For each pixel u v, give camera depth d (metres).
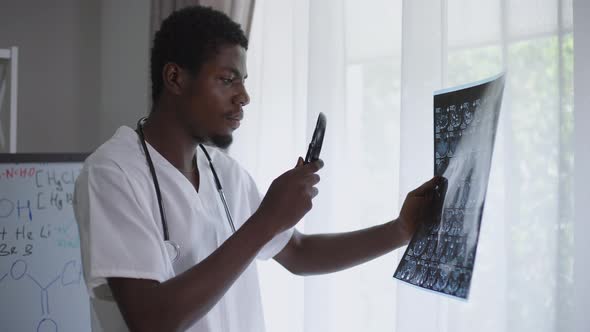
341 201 1.68
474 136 0.94
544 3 1.29
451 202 0.98
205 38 1.09
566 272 1.24
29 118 2.68
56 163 1.93
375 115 1.73
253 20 1.95
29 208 1.86
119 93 2.69
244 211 1.29
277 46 1.94
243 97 1.12
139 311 0.93
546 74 1.29
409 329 1.40
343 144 1.68
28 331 1.80
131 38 2.62
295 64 1.82
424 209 1.09
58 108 2.73
